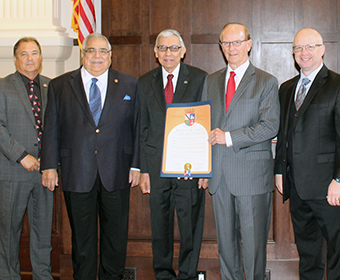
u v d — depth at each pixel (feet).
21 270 9.78
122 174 7.73
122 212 7.86
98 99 7.72
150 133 7.89
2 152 8.04
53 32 10.57
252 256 7.13
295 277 8.58
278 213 8.58
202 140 7.34
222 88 7.45
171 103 7.72
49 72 10.72
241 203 7.15
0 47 10.68
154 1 9.90
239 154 7.11
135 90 8.03
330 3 9.53
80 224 7.66
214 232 8.98
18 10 10.84
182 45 7.78
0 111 8.09
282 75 9.77
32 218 8.63
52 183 7.70
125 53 10.03
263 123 6.90
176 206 7.93
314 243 7.61
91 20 9.86
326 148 6.95
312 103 7.03
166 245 8.07
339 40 9.52
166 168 7.45
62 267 8.99
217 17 9.78
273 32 9.71
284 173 7.48
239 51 7.09
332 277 7.13
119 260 7.97
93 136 7.54
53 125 7.77
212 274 8.80
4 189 8.22
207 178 7.86
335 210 7.00
